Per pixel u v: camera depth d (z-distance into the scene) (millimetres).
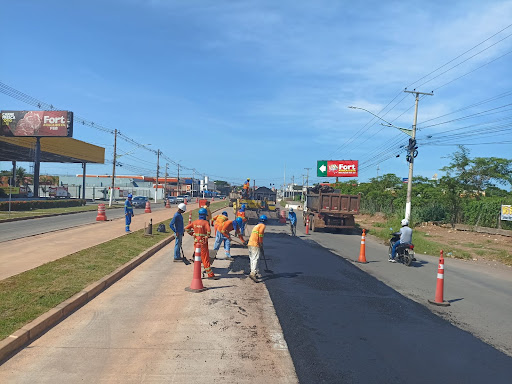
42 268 9352
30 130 43938
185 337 5832
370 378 4730
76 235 16812
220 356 5195
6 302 6539
